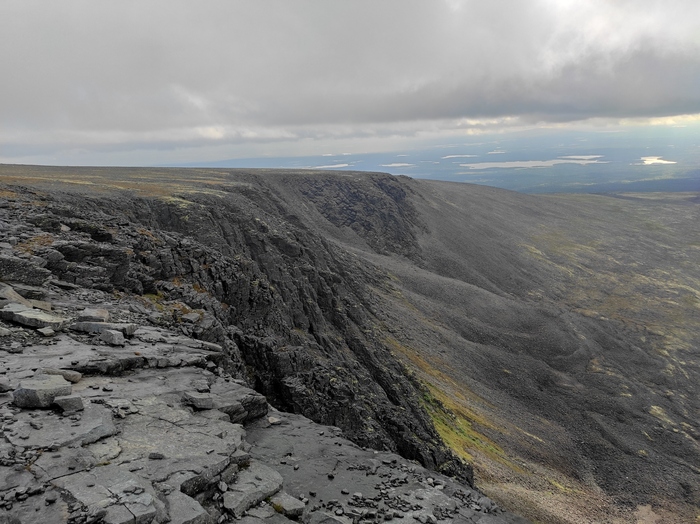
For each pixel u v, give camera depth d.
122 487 11.15
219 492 12.81
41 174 103.00
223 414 17.11
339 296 79.69
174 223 66.88
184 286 35.03
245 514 12.52
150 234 39.09
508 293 198.75
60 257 26.45
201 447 14.13
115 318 23.39
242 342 34.28
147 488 11.37
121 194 69.81
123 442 13.48
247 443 16.64
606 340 145.00
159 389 17.48
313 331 63.00
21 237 27.50
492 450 68.81
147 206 66.81
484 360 109.69
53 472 11.29
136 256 34.00
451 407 76.56
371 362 66.88
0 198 36.34
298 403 33.31
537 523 47.69
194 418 16.06
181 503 11.30
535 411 98.00
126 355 18.89
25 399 13.87
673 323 179.00
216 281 41.09
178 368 19.86
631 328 170.38
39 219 30.89
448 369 95.81
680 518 70.25
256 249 70.06
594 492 72.12
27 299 22.56
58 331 20.05
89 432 13.23
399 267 164.38
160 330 24.00
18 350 17.42
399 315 110.69
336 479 16.56
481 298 151.50
